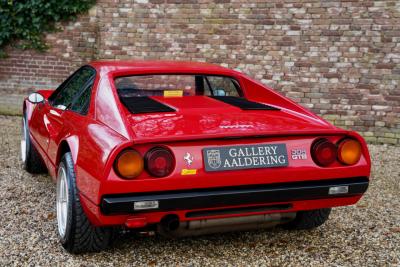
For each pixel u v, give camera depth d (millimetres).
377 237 3812
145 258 3299
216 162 2896
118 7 8859
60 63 9312
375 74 7629
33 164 5383
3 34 9375
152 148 2795
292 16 7953
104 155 2801
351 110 7797
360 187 3176
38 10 9172
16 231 3779
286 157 3029
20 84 9539
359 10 7605
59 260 3240
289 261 3303
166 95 3875
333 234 3850
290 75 8055
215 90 4090
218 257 3340
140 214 2846
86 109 3543
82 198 3027
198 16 8445
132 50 8859
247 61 8258
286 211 3146
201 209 2922
